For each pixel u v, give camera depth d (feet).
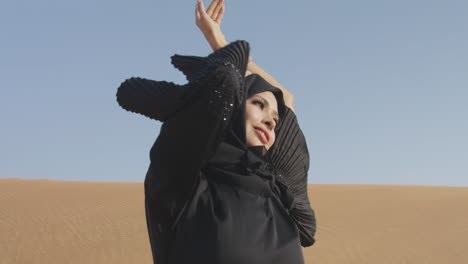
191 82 4.78
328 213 135.13
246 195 4.94
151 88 4.99
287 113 6.11
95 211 124.57
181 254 4.64
